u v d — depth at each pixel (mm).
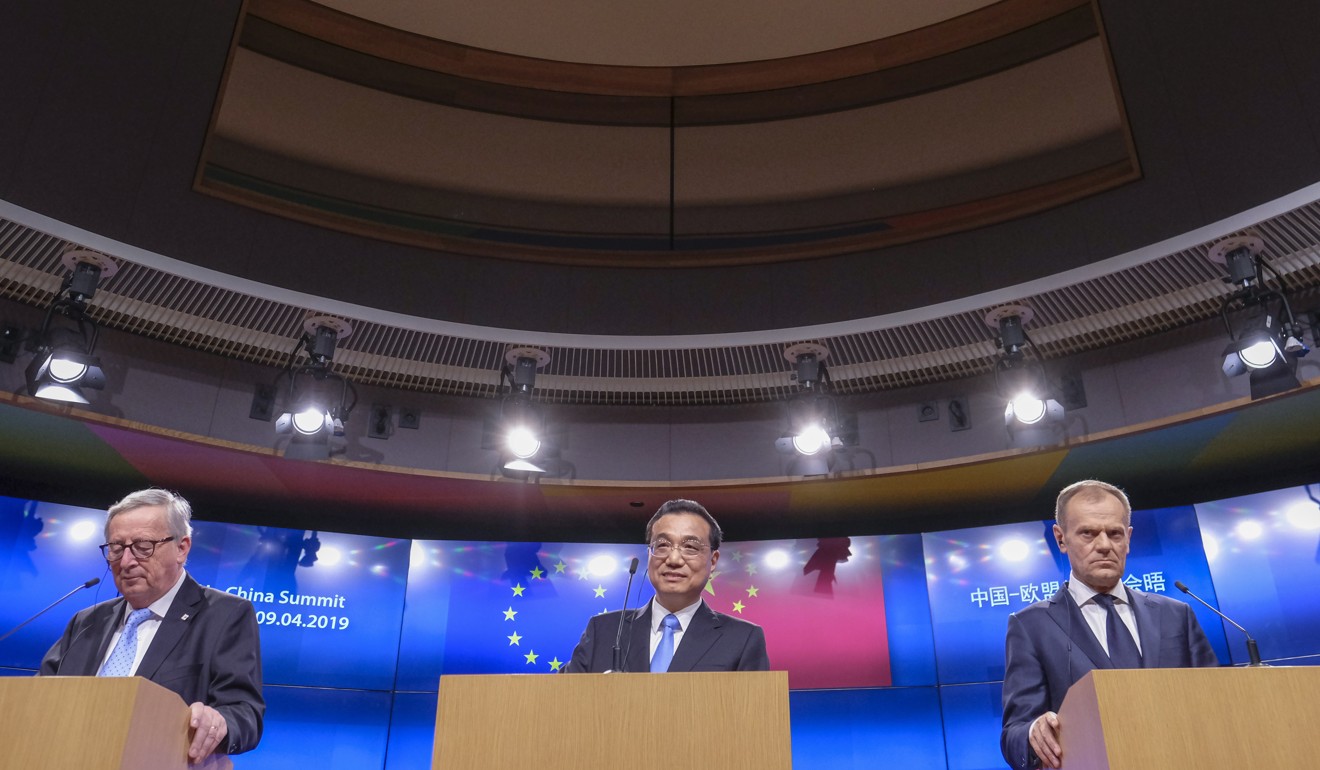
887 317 4344
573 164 5758
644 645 2479
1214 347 4141
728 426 4836
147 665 2219
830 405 4461
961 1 5020
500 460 4629
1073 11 4969
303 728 4383
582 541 5121
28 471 4543
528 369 4551
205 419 4359
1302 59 3859
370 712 4480
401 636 4637
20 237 3846
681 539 2514
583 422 4867
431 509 4914
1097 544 2328
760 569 4824
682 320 4746
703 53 5383
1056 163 5496
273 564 4637
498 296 4742
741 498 4754
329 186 5602
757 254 4855
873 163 5664
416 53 5324
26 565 4238
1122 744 1497
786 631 4672
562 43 5328
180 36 4262
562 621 4738
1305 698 1505
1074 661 2258
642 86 5551
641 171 5781
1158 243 3846
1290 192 3760
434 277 4699
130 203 4082
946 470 4438
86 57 4055
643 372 4766
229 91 5262
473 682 1716
